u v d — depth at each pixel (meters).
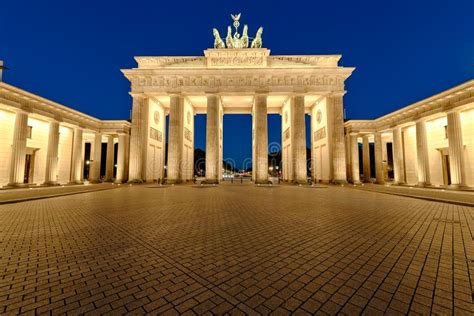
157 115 37.56
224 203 12.86
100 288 3.57
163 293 3.43
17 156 22.80
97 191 20.67
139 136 32.47
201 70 32.25
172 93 32.81
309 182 31.91
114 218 8.76
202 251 5.24
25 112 23.47
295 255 4.99
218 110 33.38
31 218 8.72
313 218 8.79
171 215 9.36
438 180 26.89
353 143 35.16
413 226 7.52
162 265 4.46
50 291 3.49
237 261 4.66
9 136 24.58
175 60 34.22
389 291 3.48
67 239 6.11
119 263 4.55
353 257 4.87
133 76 32.91
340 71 31.80
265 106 32.41
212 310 3.01
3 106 21.75
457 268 4.30
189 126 39.25
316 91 32.25
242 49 33.34
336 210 10.58
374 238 6.21
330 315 2.91
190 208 11.10
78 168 32.22
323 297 3.32
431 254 5.02
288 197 15.92
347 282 3.77
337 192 19.84
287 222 8.12
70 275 4.02
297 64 33.78
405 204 12.52
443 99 22.41
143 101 33.31
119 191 20.64
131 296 3.35
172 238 6.22
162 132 39.38
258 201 13.73
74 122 31.12
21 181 23.11
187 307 3.08
